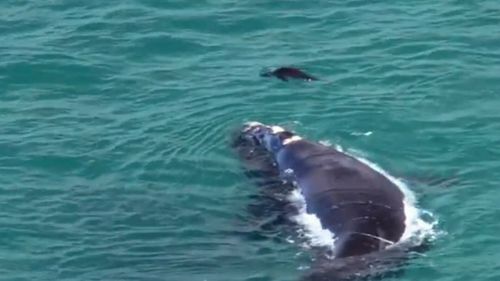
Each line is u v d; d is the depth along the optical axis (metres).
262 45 58.94
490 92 52.91
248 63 57.12
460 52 56.56
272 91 54.09
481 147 48.88
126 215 46.06
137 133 51.59
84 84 56.12
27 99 54.97
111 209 46.44
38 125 52.59
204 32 60.44
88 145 50.78
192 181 48.12
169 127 51.88
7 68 57.28
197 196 47.12
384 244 42.06
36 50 58.97
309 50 57.97
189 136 51.09
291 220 44.53
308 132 50.72
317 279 40.84
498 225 43.69
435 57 56.22
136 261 43.16
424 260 41.62
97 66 57.44
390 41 58.06
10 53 58.69
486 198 45.34
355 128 50.72
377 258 41.44
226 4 63.12
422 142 49.53
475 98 52.56
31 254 43.66
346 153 48.31
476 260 41.84
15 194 47.41
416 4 62.00
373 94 53.38
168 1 63.66
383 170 47.62
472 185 46.28
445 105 52.09
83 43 59.75
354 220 42.88
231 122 51.84
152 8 63.06
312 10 62.06
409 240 42.50
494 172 47.16
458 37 58.06
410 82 54.16
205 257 43.19
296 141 48.12
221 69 56.69
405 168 47.81
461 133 49.91
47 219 45.81
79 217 45.94
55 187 47.97
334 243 42.38
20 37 60.75
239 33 60.31
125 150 50.34
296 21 61.00
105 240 44.50
